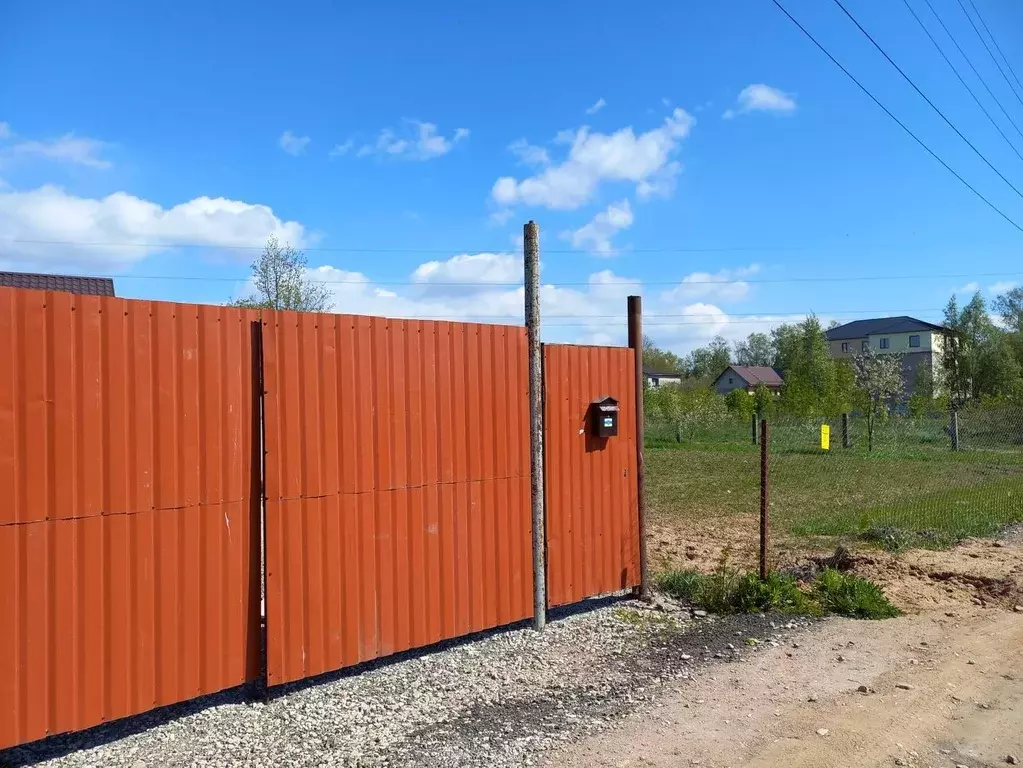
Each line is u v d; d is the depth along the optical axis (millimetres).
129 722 4309
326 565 4762
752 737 4242
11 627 3617
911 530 10086
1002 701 4766
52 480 3764
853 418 29109
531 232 6152
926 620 6512
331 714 4441
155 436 4117
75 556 3824
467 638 5934
